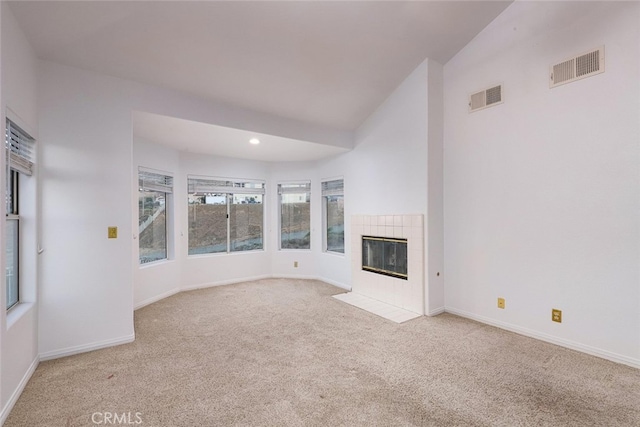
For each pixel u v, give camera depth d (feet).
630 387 7.14
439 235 12.44
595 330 8.64
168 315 12.34
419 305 12.35
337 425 5.92
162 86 10.48
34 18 7.19
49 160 8.66
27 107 7.71
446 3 9.43
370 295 14.75
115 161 9.63
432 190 12.17
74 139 9.00
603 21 8.40
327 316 12.18
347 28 9.55
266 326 11.14
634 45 7.91
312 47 10.05
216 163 17.48
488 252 11.12
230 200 18.44
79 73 9.09
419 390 7.08
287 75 11.12
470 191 11.64
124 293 9.72
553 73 9.39
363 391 7.05
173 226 15.75
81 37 8.09
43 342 8.53
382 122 14.12
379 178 14.34
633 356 8.00
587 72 8.70
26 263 8.17
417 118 12.37
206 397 6.83
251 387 7.22
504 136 10.61
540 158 9.71
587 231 8.77
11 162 7.02
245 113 12.43
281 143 14.61
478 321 11.45
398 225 13.24
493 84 10.87
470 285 11.73
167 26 8.31
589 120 8.68
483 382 7.39
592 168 8.65
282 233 19.95
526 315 10.11
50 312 8.63
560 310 9.32
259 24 8.82
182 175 16.33
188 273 16.52
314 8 8.65
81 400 6.72
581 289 8.89
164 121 11.11
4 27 6.35
